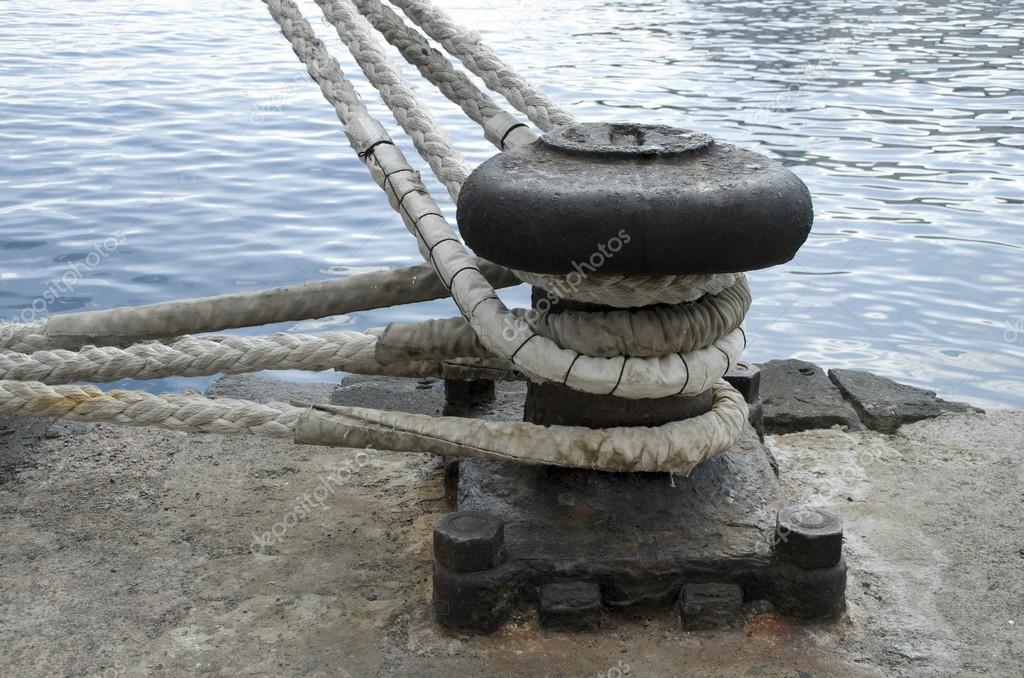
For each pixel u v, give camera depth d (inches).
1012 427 170.9
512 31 701.3
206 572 133.1
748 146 432.8
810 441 167.9
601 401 128.4
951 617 123.0
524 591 120.6
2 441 164.9
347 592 128.8
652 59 607.8
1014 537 138.7
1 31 629.6
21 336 154.3
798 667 114.9
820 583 118.9
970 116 477.7
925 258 324.8
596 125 128.6
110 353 146.1
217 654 118.2
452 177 148.1
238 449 163.5
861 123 466.9
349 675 114.7
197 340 148.1
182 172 389.7
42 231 329.4
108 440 165.9
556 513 126.0
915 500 148.5
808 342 274.7
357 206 359.3
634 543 121.8
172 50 592.1
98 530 142.5
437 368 153.4
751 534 123.3
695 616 119.2
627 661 116.0
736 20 746.2
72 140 423.5
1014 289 303.9
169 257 312.5
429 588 129.0
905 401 179.9
